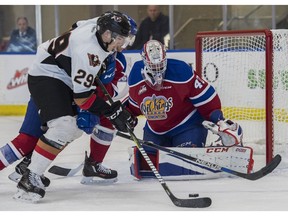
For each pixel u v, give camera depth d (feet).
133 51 37.86
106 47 15.88
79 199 16.74
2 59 39.81
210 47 23.84
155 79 18.44
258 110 25.14
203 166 19.03
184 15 46.26
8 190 17.85
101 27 15.62
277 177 19.43
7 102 40.11
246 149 19.29
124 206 15.87
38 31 45.32
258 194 17.04
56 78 16.28
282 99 22.68
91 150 18.67
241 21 45.83
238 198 16.57
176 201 15.49
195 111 19.72
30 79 16.56
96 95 16.24
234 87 24.67
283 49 22.38
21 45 45.19
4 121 37.35
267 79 21.02
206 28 46.42
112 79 17.67
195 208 15.43
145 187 18.22
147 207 15.71
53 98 16.12
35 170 16.21
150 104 19.21
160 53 18.01
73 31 16.08
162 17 43.29
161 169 18.98
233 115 25.11
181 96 19.02
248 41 24.63
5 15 46.34
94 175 18.63
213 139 24.21
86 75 15.60
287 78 22.62
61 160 23.62
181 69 18.88
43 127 16.76
